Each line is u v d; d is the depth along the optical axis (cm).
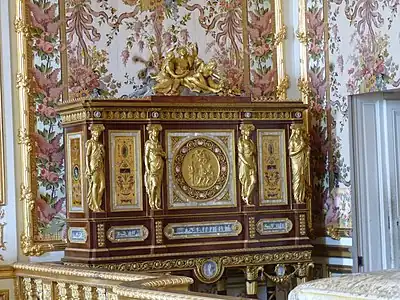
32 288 775
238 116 839
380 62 838
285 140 862
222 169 830
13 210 820
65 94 854
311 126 945
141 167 792
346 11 891
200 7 930
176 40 915
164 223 797
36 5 845
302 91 953
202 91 847
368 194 883
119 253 773
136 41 894
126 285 486
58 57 853
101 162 770
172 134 807
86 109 770
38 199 833
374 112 897
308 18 951
